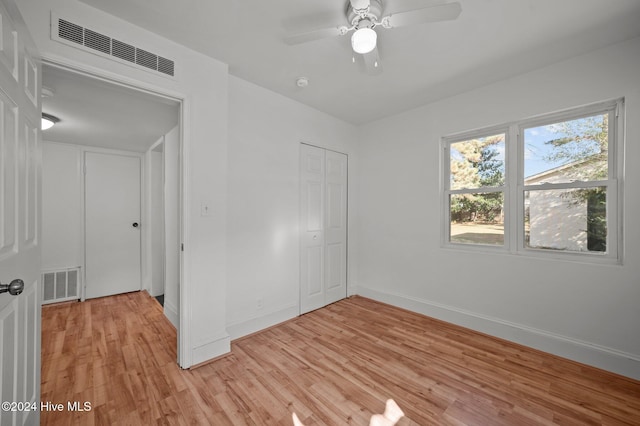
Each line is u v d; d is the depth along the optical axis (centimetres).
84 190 363
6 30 97
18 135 107
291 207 292
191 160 200
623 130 197
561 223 226
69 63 149
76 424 146
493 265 254
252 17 167
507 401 166
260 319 263
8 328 97
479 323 261
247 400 166
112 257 379
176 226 276
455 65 222
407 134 322
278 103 277
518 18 167
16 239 105
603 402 165
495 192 263
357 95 280
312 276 319
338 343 238
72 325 276
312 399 167
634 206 189
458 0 153
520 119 240
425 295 305
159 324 279
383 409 159
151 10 160
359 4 143
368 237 365
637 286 188
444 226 299
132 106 236
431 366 203
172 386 178
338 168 353
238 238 246
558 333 219
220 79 216
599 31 180
